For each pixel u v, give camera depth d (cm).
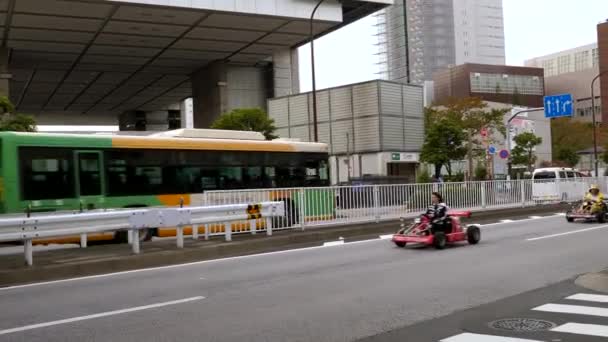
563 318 686
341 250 1389
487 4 13862
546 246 1365
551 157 6250
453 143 3841
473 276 977
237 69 4784
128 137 1664
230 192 1602
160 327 666
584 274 977
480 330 635
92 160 1595
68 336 635
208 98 4828
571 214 2025
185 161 1755
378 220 1883
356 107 3953
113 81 5291
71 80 5184
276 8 3591
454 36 13262
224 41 4131
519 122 5250
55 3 3153
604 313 710
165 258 1245
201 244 1388
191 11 3419
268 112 4441
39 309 785
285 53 4762
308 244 1548
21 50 4078
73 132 1673
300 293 855
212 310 750
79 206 1557
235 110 3909
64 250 1313
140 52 4300
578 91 11256
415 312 724
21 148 1493
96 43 3978
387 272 1035
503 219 2250
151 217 1263
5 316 745
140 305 793
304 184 2020
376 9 4012
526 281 926
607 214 2031
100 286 965
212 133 1884
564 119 7481
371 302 784
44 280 1047
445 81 10569
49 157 1530
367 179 3173
